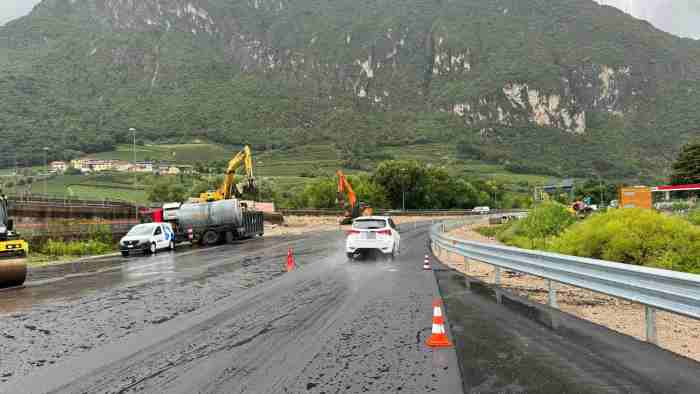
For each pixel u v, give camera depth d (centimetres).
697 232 1524
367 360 614
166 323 854
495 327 775
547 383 517
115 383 552
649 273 655
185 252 2830
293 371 577
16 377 582
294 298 1077
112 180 12925
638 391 489
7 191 10438
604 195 13200
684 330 808
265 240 3759
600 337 704
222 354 653
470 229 5153
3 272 1433
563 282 902
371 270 1603
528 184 18162
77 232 3322
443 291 1152
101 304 1080
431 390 507
